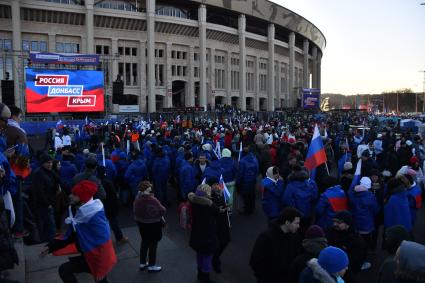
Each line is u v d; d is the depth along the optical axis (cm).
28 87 3856
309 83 11762
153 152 1352
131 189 1178
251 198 1124
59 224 904
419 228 992
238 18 8225
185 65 7644
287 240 491
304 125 3119
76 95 4078
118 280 669
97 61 4031
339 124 3325
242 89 8225
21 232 668
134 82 7075
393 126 3184
